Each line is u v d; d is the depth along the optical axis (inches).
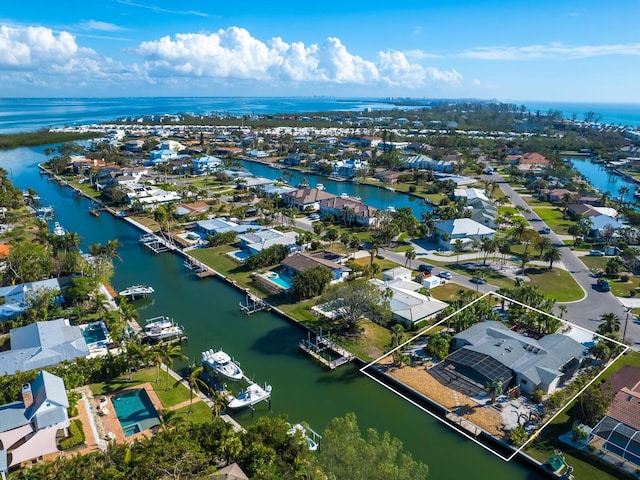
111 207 7121.1
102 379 2770.7
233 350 3193.9
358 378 2869.1
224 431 2071.9
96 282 3784.5
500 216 6363.2
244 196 7327.8
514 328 3260.3
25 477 1919.3
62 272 4160.9
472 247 5083.7
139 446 1950.1
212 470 1856.5
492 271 4505.4
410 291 3809.1
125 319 3208.7
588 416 2333.9
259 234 5295.3
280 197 7111.2
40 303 3415.4
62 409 2192.4
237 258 4874.5
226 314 3725.4
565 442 2249.0
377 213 5944.9
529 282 4227.4
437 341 2984.7
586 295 3954.2
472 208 6476.4
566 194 7145.7
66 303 3708.2
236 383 2815.0
